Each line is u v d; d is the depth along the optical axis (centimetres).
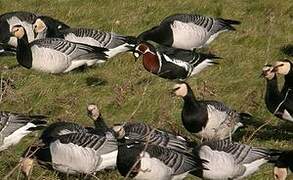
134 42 2027
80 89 1756
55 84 1767
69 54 1909
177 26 2011
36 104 1648
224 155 1316
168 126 1584
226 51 2059
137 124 1427
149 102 1670
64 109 1642
